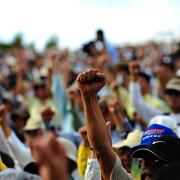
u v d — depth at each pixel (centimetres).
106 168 399
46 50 2922
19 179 376
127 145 547
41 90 1127
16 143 619
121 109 795
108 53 1057
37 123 795
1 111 621
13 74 1697
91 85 394
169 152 389
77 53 2052
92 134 394
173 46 2205
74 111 873
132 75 830
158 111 816
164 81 1123
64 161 259
